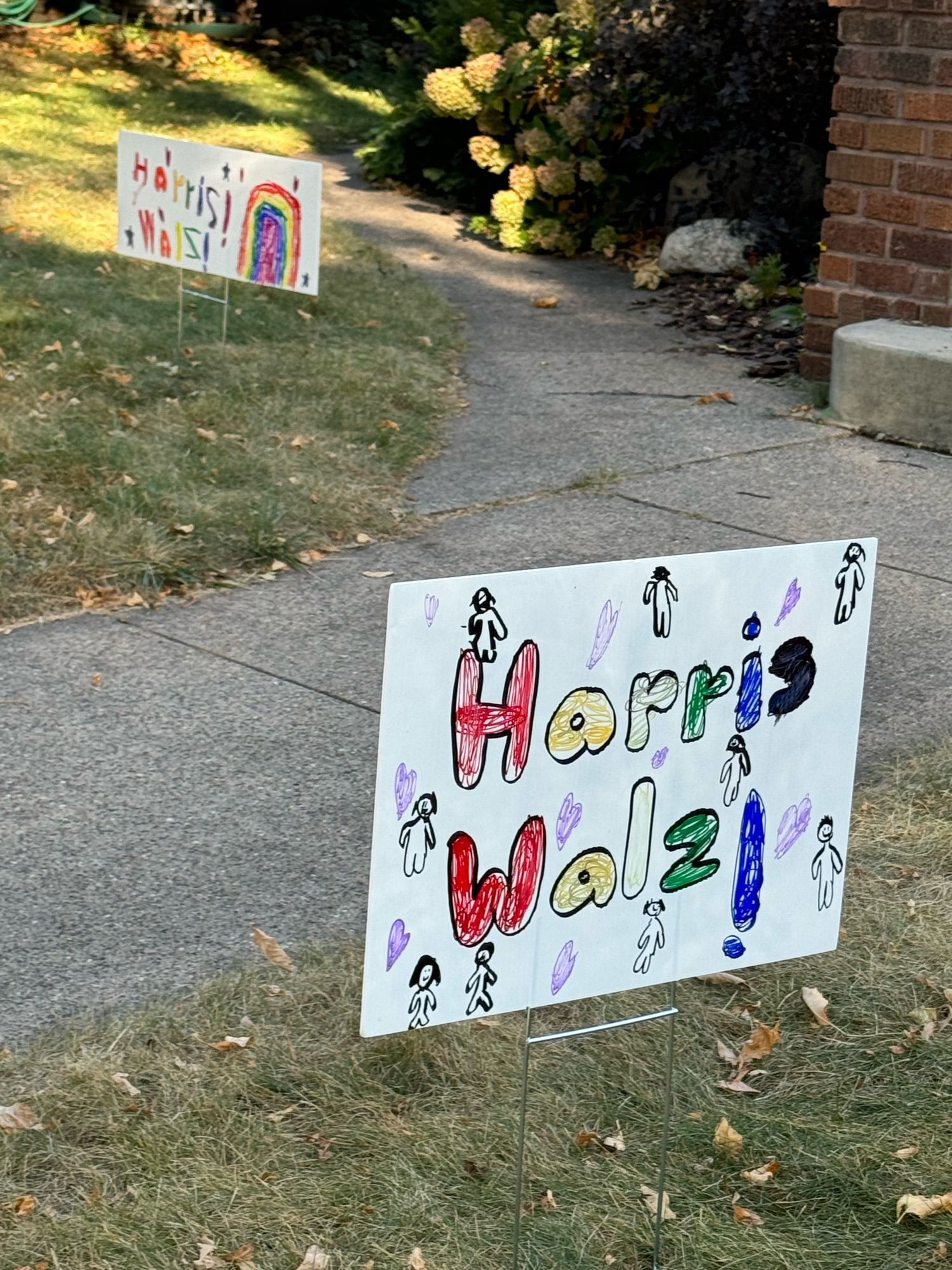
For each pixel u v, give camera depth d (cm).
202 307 909
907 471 721
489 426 778
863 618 256
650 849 247
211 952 349
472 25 1265
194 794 423
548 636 227
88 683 488
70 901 369
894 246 814
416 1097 299
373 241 1211
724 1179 281
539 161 1228
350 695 487
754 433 775
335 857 393
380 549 609
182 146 807
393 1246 261
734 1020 327
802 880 265
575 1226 267
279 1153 280
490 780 229
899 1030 324
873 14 784
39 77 1812
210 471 654
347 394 779
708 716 246
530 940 240
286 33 2267
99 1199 267
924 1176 282
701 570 238
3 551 562
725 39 1102
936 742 455
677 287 1102
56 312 855
